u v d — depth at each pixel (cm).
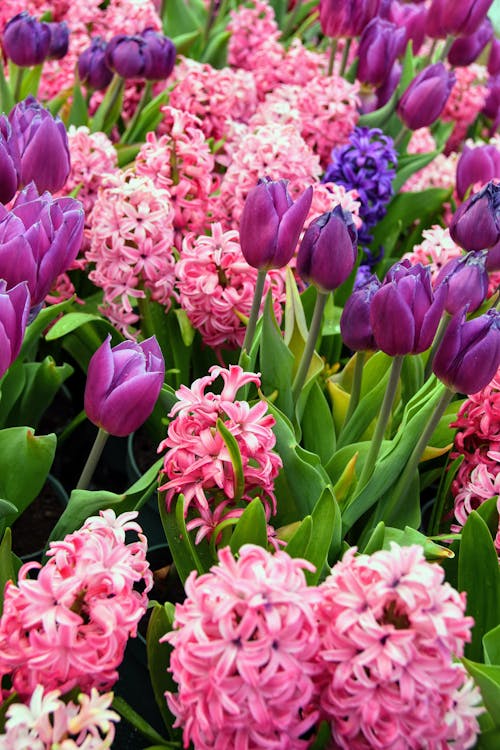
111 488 205
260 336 159
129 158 233
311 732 100
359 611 87
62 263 120
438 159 271
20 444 128
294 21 338
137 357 117
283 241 133
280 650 85
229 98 218
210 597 88
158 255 164
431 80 229
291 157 179
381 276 233
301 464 135
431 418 136
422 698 86
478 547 126
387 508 148
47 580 95
